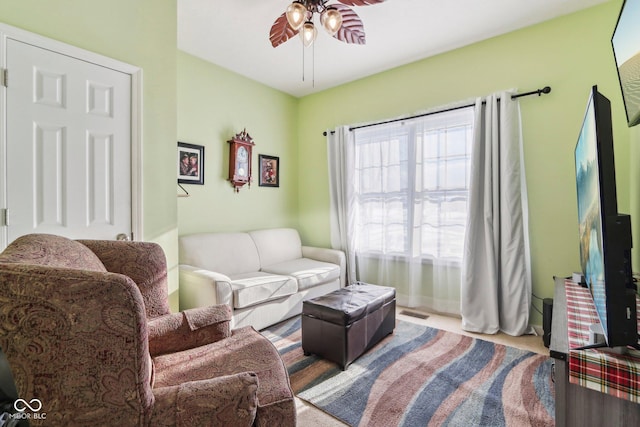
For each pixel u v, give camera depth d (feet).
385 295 8.05
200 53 10.09
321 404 5.52
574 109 8.02
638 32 3.78
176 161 7.40
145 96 6.82
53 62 5.55
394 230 11.27
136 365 2.55
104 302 2.47
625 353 3.26
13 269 2.45
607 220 3.17
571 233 8.16
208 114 10.68
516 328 8.41
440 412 5.28
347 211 12.13
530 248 8.74
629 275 3.92
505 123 8.52
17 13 5.16
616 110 7.43
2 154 5.02
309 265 11.24
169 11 7.25
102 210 6.18
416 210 10.53
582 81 7.90
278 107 13.28
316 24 8.54
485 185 8.86
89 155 6.01
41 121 5.42
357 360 7.07
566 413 3.39
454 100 9.89
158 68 7.05
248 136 11.66
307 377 6.39
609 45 7.57
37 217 5.39
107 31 6.24
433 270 10.41
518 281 8.43
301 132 14.15
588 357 3.21
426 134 10.39
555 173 8.32
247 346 4.58
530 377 6.35
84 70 5.92
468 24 8.46
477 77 9.46
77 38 5.83
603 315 3.35
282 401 3.24
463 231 9.76
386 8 7.75
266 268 10.86
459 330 8.89
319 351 7.02
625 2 4.06
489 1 7.50
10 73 5.08
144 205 6.80
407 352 7.47
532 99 8.57
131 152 6.60
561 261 8.30
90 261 3.94
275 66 11.03
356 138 12.17
